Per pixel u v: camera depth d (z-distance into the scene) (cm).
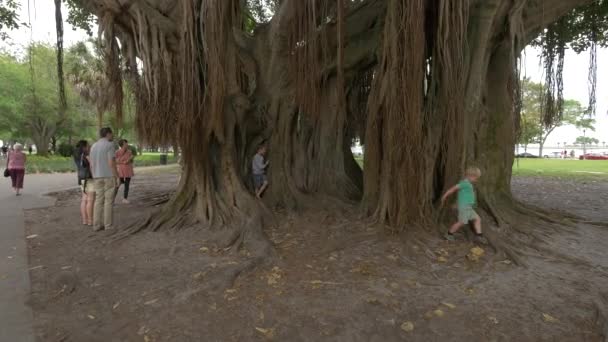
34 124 3291
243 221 630
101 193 665
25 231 667
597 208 924
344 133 909
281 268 451
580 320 324
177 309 345
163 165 3416
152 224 672
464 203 540
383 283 405
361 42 714
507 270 450
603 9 884
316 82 577
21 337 299
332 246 526
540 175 1967
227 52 650
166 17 646
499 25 641
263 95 795
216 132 661
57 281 409
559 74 796
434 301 360
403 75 518
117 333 306
